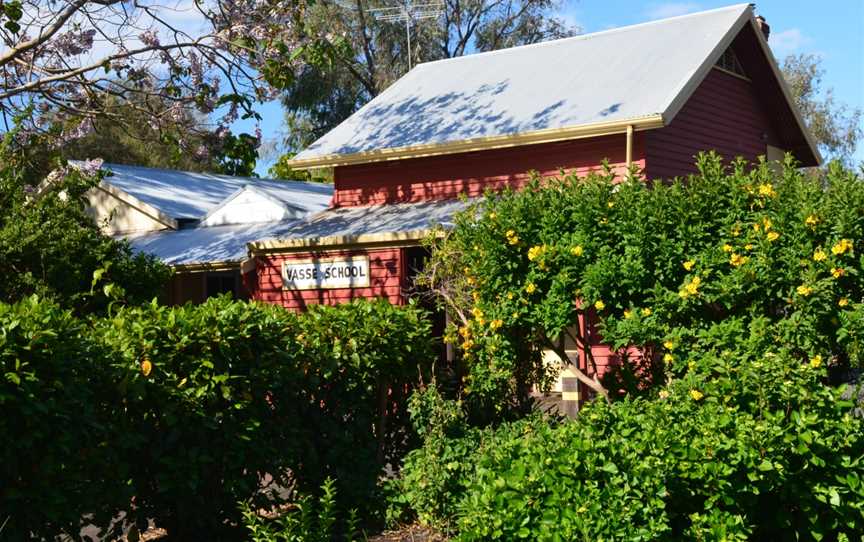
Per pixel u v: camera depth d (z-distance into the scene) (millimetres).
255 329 7816
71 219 14516
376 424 9234
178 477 7125
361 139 21047
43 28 16062
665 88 17766
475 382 10000
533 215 9656
